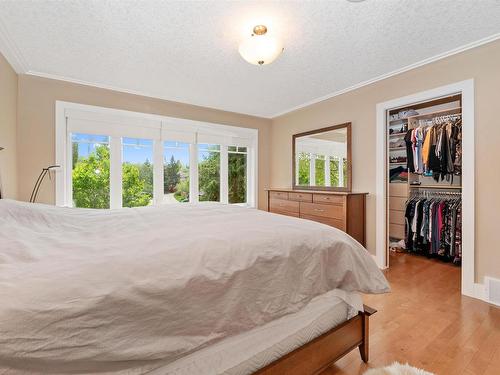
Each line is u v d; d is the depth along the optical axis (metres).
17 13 1.69
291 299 1.13
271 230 1.33
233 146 4.29
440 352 1.51
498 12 1.66
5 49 2.17
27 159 2.70
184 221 1.62
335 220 3.00
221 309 0.93
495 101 2.06
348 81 2.83
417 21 1.77
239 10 1.67
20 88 2.66
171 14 1.71
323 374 1.36
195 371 0.91
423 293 2.28
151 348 0.78
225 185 4.20
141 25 1.83
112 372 0.74
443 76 2.37
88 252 0.97
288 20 1.76
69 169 2.98
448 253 3.15
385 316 1.90
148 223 1.57
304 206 3.45
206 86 3.00
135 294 0.77
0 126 2.25
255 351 1.05
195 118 3.80
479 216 2.15
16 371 0.61
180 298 0.84
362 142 3.11
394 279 2.62
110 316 0.72
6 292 0.67
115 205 3.26
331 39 1.99
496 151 2.06
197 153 3.90
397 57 2.28
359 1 1.57
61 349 0.65
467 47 2.09
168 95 3.31
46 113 2.79
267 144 4.56
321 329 1.26
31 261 0.87
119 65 2.46
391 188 3.85
